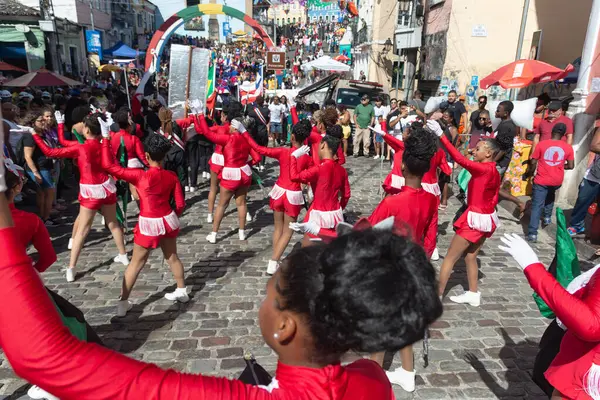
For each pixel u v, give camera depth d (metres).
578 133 7.70
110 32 35.34
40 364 0.73
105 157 3.81
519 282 5.20
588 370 1.90
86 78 23.48
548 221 6.87
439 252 6.10
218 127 6.70
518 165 8.02
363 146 13.22
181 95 7.95
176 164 7.80
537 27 12.91
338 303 0.84
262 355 3.71
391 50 20.84
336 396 0.94
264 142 11.31
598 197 6.01
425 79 15.52
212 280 5.09
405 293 0.83
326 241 1.03
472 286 4.57
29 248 5.88
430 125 4.10
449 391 3.31
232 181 5.94
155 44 17.42
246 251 5.99
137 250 4.08
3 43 19.53
